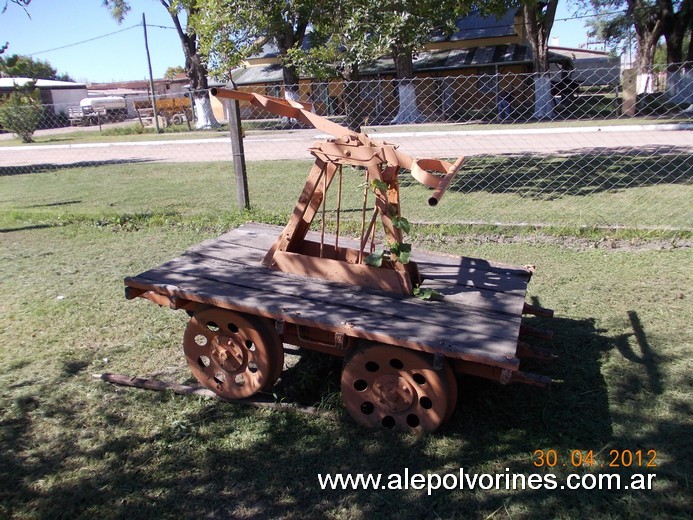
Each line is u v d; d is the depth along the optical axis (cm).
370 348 310
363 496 276
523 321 462
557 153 1310
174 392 365
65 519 261
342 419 335
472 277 388
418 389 311
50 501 272
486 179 1048
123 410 347
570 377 383
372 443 315
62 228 774
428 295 343
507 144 1506
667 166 1074
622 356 405
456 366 315
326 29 1067
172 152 1739
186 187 1100
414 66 2828
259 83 2997
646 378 376
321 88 2264
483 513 266
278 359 337
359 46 930
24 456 305
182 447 312
